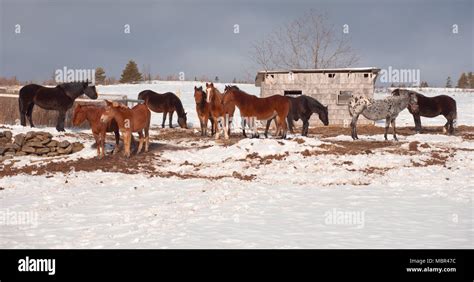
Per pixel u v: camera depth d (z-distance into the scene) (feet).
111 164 54.80
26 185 43.57
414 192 39.68
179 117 97.35
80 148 62.75
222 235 26.58
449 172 49.55
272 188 41.78
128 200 37.11
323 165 53.98
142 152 61.98
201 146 66.44
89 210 33.60
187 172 52.13
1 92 93.09
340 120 116.06
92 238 26.37
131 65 292.61
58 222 30.09
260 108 68.90
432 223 29.12
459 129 102.27
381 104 74.33
